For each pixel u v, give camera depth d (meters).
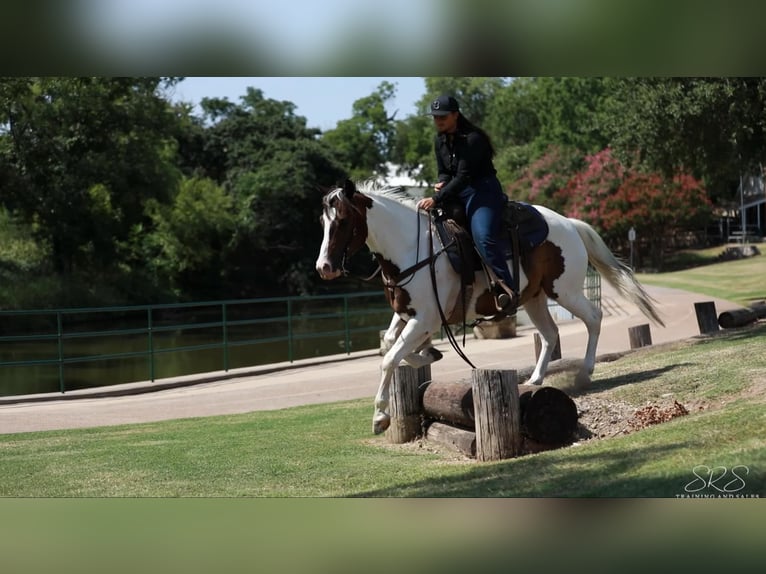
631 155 21.06
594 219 51.56
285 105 64.25
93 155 38.22
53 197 37.72
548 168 59.62
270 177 51.78
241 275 52.72
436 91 86.38
